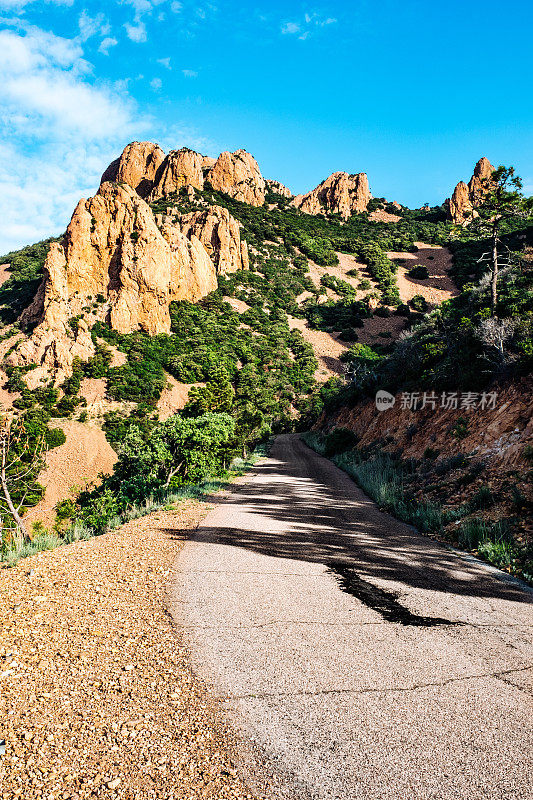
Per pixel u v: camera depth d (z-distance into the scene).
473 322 17.92
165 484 15.41
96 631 3.84
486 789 2.19
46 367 59.97
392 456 17.95
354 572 6.08
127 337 71.50
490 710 2.91
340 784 2.20
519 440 10.28
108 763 2.29
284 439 53.53
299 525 9.13
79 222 74.75
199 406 31.28
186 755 2.38
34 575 5.20
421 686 3.20
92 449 44.53
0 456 17.58
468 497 9.71
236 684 3.13
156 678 3.16
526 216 18.62
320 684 3.17
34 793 2.05
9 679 2.99
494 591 5.47
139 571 5.60
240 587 5.23
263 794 2.13
